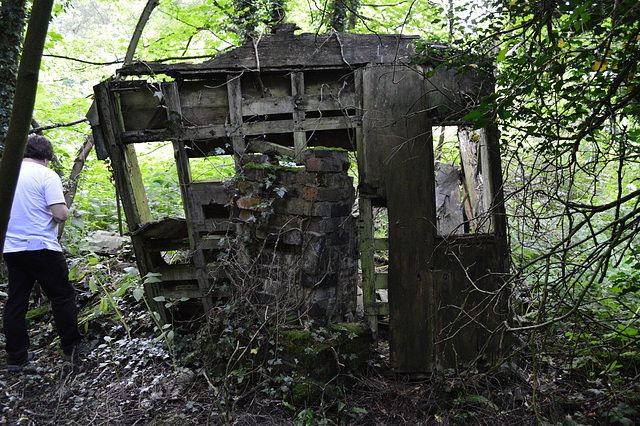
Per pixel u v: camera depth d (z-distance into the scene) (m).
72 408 3.25
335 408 3.20
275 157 3.85
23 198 3.64
